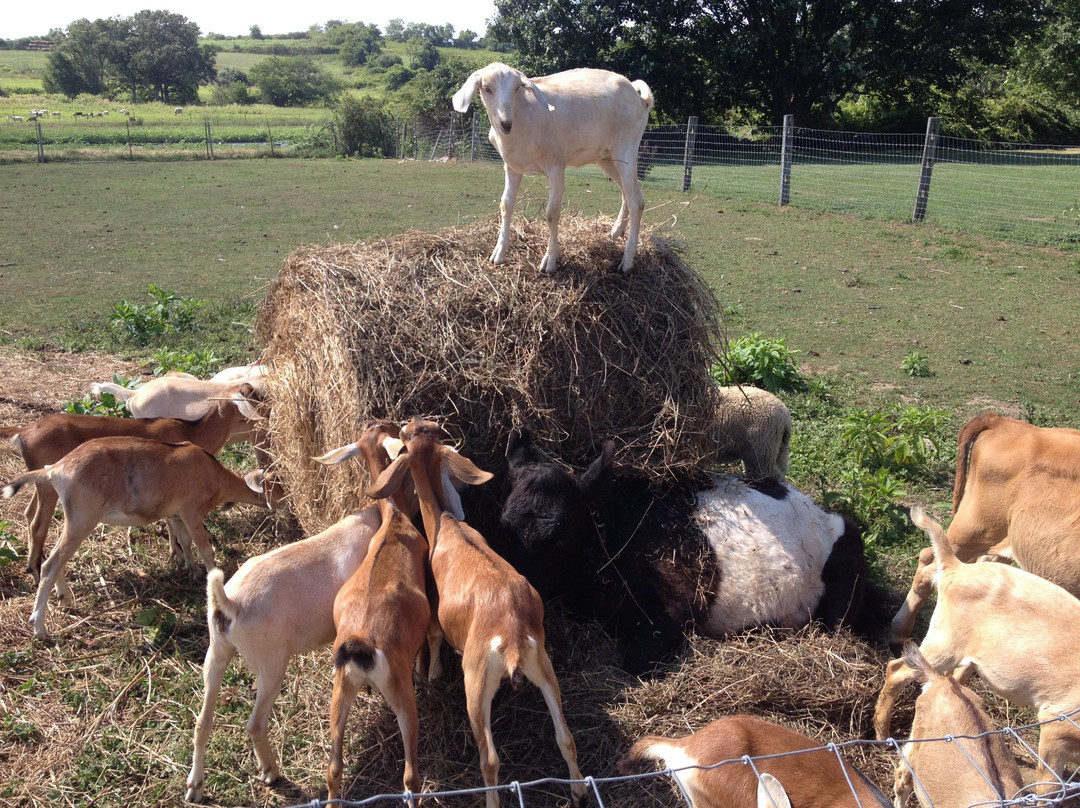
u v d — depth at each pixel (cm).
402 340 519
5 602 532
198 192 2225
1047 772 401
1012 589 426
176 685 471
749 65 3306
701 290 586
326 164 3005
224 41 16312
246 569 420
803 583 497
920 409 835
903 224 1750
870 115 3662
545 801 405
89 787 407
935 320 1140
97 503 512
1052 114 3738
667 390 548
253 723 405
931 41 3328
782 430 677
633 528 511
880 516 651
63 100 7906
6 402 813
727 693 445
